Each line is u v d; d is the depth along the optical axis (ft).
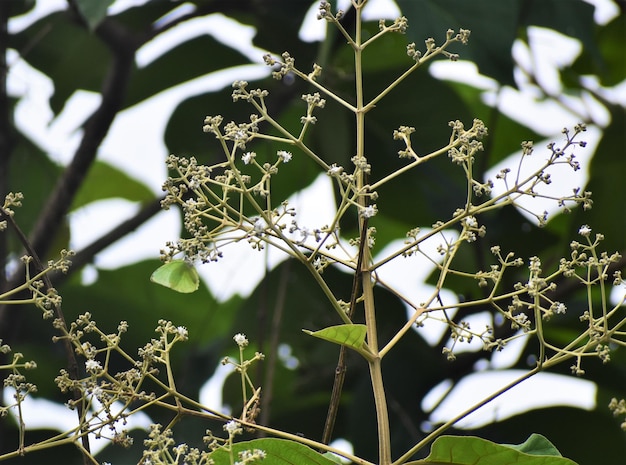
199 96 13.38
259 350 11.49
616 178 13.17
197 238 10.33
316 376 12.22
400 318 12.12
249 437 11.85
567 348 10.34
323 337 10.28
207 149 13.34
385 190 12.73
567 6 13.10
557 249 13.14
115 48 12.57
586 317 10.35
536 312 10.34
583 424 11.78
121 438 10.38
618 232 12.96
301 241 10.32
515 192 10.43
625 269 12.55
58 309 10.41
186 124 13.34
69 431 10.37
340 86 12.56
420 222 12.88
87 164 12.48
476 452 10.25
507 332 12.06
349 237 12.46
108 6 11.69
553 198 10.42
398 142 12.47
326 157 12.16
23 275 12.12
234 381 12.26
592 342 10.33
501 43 11.57
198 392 12.14
